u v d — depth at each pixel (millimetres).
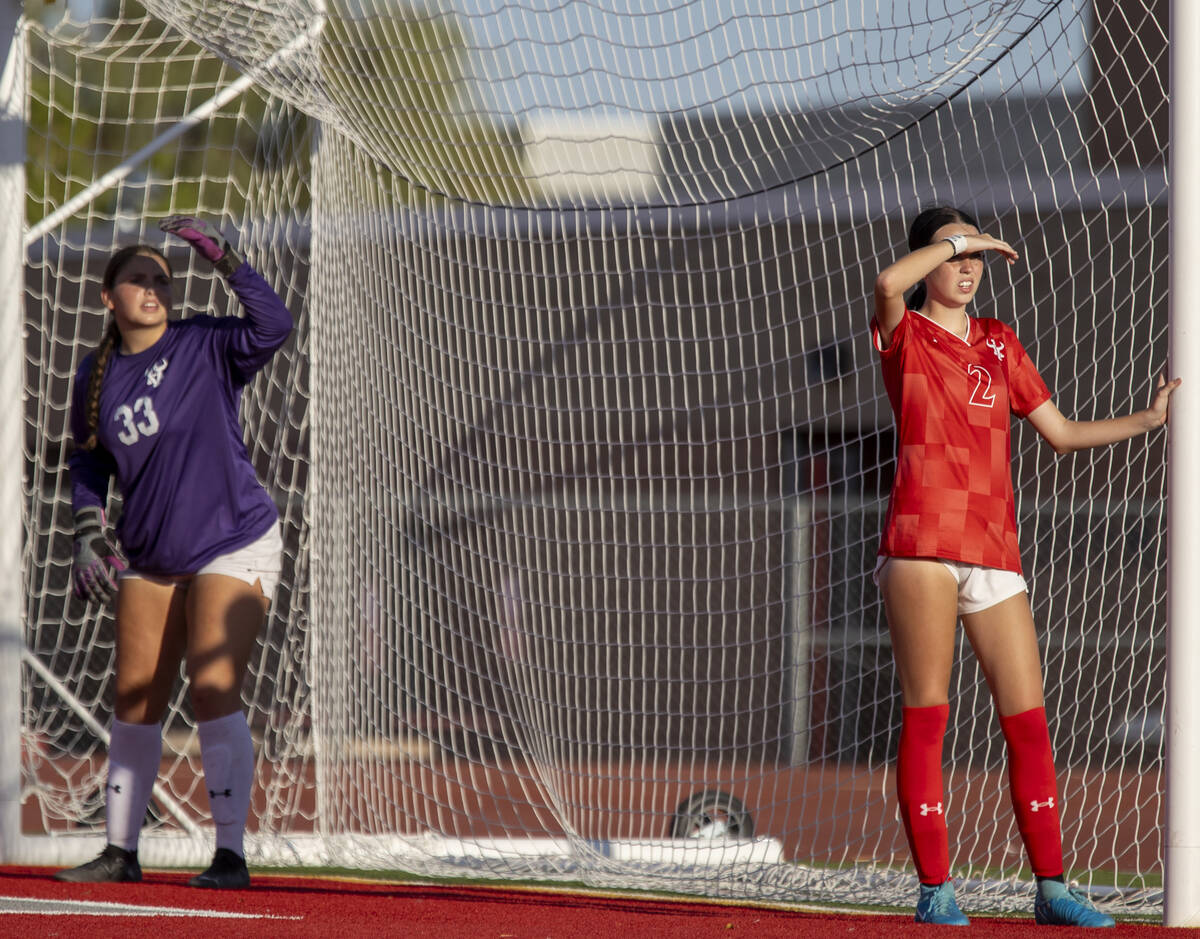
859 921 13898
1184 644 13805
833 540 40844
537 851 23500
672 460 42750
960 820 27031
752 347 41500
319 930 11617
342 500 24469
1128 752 32562
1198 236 14047
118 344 16781
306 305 26469
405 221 29422
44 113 36812
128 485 16281
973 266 13664
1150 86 36156
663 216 41750
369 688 26141
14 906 13133
